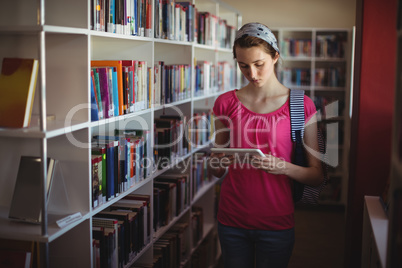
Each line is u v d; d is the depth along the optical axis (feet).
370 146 7.87
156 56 10.05
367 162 7.91
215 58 12.51
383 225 6.07
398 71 4.57
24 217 5.47
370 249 7.23
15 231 5.21
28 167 5.57
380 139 7.81
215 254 12.37
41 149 4.99
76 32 5.28
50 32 5.01
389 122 7.75
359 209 8.05
